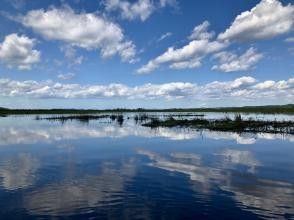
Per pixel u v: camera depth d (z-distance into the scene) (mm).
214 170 21391
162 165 23203
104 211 13625
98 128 58562
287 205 14391
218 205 14359
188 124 62562
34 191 16422
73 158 26328
